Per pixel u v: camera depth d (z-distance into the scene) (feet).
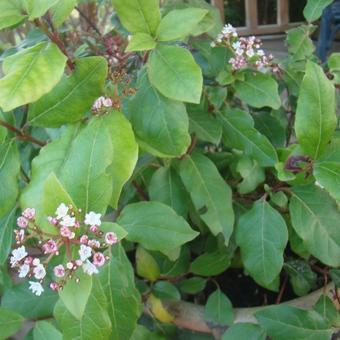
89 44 1.13
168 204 0.92
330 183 0.74
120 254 0.83
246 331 0.89
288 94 1.09
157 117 0.77
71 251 0.62
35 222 0.64
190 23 0.73
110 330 0.68
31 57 0.65
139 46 0.70
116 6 0.73
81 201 0.65
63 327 0.68
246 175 0.90
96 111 0.72
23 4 0.70
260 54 0.95
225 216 0.88
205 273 0.99
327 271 1.00
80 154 0.66
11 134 0.80
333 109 0.74
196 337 1.01
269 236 0.85
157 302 0.98
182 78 0.69
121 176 0.68
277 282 0.97
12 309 0.92
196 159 0.90
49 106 0.74
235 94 1.11
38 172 0.73
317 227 0.83
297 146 0.82
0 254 0.88
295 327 0.86
